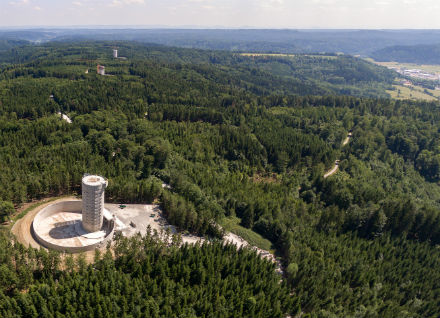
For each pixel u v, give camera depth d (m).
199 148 199.00
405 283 113.56
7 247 93.06
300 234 131.25
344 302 101.88
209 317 84.62
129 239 108.81
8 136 179.38
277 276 106.44
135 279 89.06
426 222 143.75
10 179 131.88
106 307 79.56
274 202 151.25
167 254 103.38
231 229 134.75
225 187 160.00
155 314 81.38
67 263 91.62
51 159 155.12
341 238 133.50
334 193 170.38
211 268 98.81
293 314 95.06
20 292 86.94
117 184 140.25
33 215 121.81
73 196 139.88
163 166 172.38
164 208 140.00
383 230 145.00
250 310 88.25
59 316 76.38
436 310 102.62
